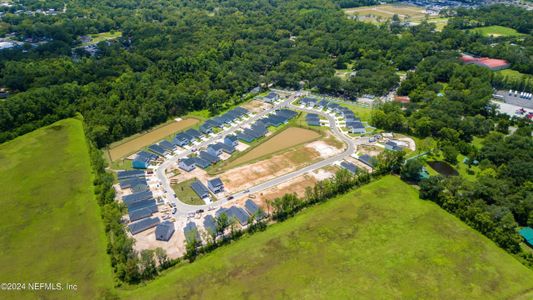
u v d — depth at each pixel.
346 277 119.25
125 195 162.00
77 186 168.88
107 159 191.88
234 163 188.62
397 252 128.62
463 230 137.88
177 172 180.38
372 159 177.62
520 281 117.00
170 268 125.00
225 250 131.50
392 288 115.19
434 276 119.06
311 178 173.12
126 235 135.12
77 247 134.25
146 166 184.62
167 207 155.25
